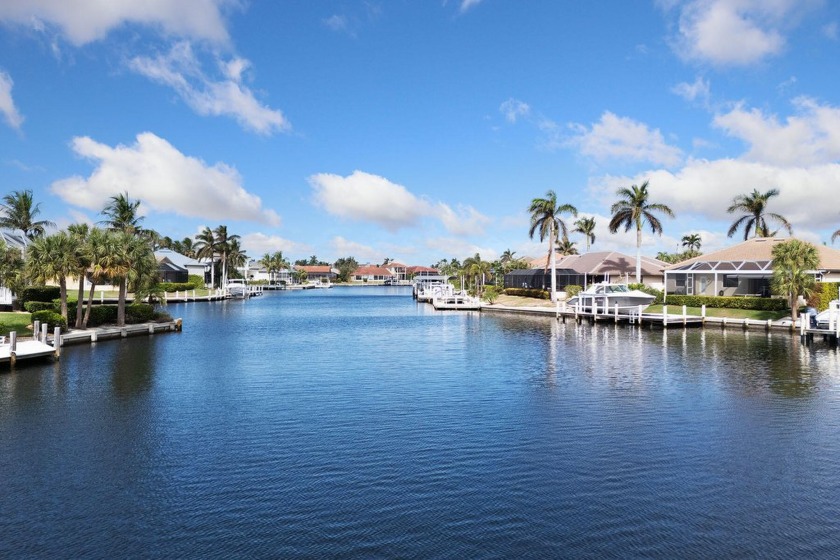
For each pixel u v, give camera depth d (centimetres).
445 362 3155
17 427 1797
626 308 5591
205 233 12088
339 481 1354
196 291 10819
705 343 4012
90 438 1688
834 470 1427
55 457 1520
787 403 2130
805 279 4519
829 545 1057
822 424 1841
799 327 4509
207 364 3039
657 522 1145
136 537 1083
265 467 1448
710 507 1213
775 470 1427
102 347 3678
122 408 2045
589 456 1532
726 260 6366
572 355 3438
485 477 1380
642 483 1343
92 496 1267
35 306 4653
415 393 2317
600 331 4950
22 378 2597
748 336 4438
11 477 1377
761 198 7294
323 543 1060
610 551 1035
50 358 3108
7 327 3588
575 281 8656
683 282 6925
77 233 4075
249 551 1034
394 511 1193
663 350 3644
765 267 5947
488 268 10556
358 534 1094
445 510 1198
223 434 1730
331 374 2756
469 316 6994
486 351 3628
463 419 1908
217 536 1087
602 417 1933
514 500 1248
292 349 3716
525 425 1834
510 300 8825
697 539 1078
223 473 1405
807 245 4622
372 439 1684
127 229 6600
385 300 11612
